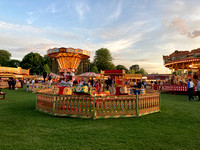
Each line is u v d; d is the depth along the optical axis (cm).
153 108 637
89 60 6462
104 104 533
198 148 310
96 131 401
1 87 2338
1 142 326
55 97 570
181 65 2444
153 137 365
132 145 319
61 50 1656
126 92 682
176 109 722
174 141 343
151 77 4225
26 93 1488
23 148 299
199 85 1077
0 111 643
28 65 5028
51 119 518
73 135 371
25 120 503
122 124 466
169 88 1689
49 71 5097
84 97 534
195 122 499
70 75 1767
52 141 335
